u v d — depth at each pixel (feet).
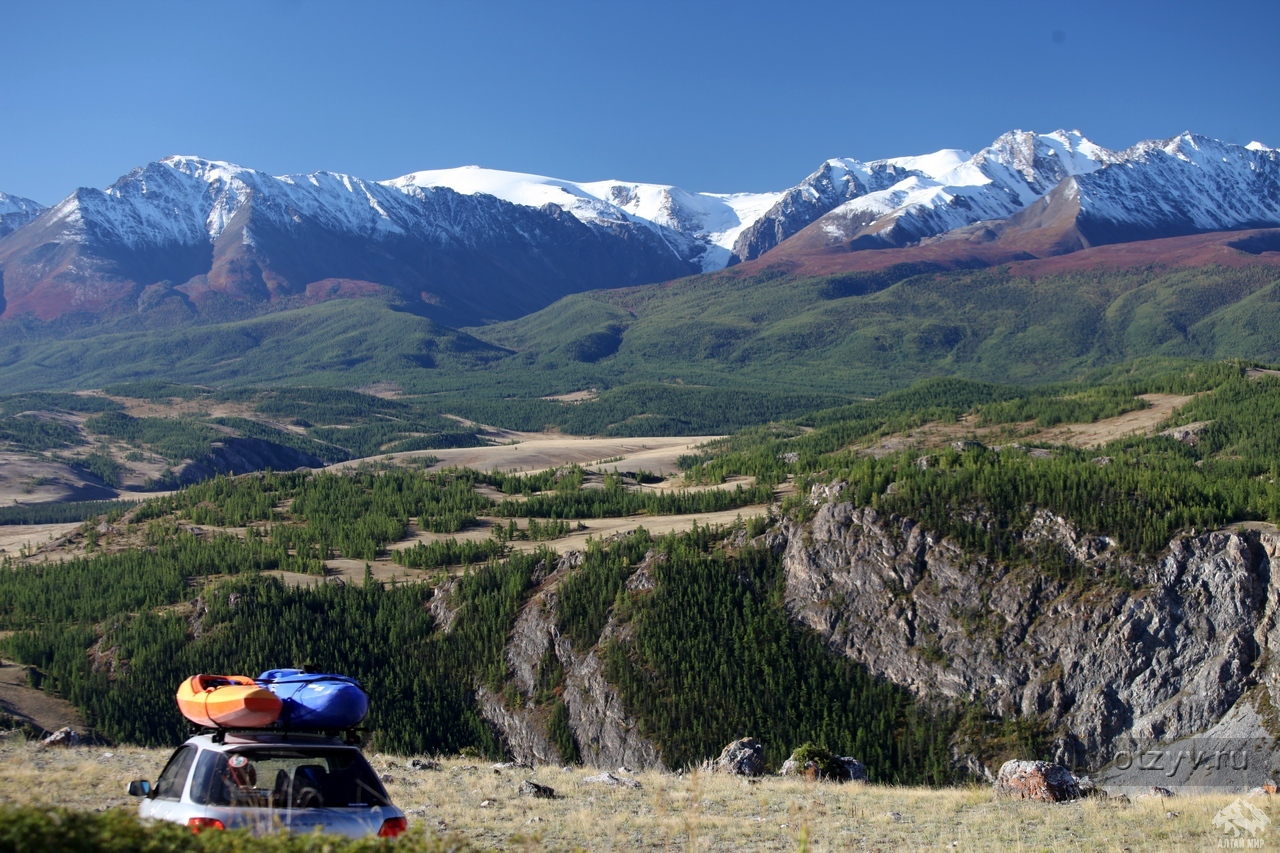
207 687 58.39
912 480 430.20
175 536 553.64
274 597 415.03
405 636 414.21
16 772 90.43
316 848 49.34
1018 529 402.31
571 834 84.69
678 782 124.16
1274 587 356.18
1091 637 364.79
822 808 104.01
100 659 380.99
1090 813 102.37
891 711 364.79
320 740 58.34
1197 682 346.33
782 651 386.73
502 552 506.89
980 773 341.82
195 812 53.42
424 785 105.60
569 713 381.40
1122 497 401.70
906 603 394.73
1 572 479.41
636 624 395.55
